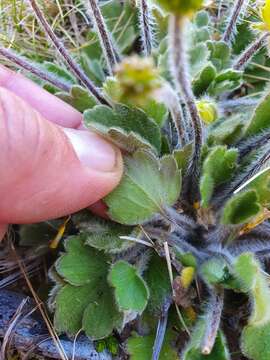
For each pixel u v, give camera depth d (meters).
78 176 0.07
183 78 0.05
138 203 0.07
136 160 0.07
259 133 0.08
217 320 0.07
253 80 0.10
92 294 0.07
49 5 0.10
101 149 0.07
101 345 0.07
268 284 0.07
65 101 0.08
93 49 0.10
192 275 0.07
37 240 0.08
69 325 0.07
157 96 0.05
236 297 0.08
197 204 0.08
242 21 0.09
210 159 0.07
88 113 0.07
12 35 0.10
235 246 0.08
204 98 0.08
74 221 0.08
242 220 0.07
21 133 0.07
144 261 0.08
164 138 0.08
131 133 0.07
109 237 0.07
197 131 0.07
